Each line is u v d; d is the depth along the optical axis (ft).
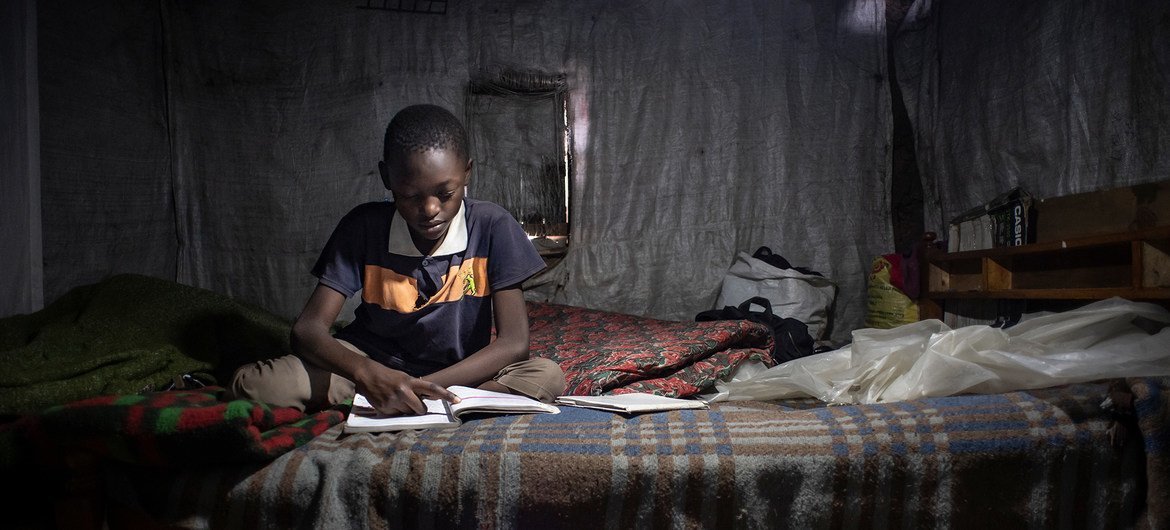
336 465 5.03
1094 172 9.30
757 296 12.07
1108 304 6.77
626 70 13.58
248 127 13.30
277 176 13.33
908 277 11.91
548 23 13.61
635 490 4.95
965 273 10.81
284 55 13.38
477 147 13.61
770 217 13.50
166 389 8.03
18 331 8.89
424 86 13.47
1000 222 9.97
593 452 5.05
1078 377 5.90
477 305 6.75
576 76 13.58
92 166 11.73
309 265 13.32
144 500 5.01
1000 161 11.27
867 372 7.22
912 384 6.65
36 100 10.03
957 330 6.87
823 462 5.03
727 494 4.98
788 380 7.65
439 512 4.96
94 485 5.01
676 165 13.56
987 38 11.58
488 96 13.65
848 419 5.37
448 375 6.22
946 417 5.29
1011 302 9.91
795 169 13.47
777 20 13.53
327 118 13.42
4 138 9.47
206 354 9.11
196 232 13.21
